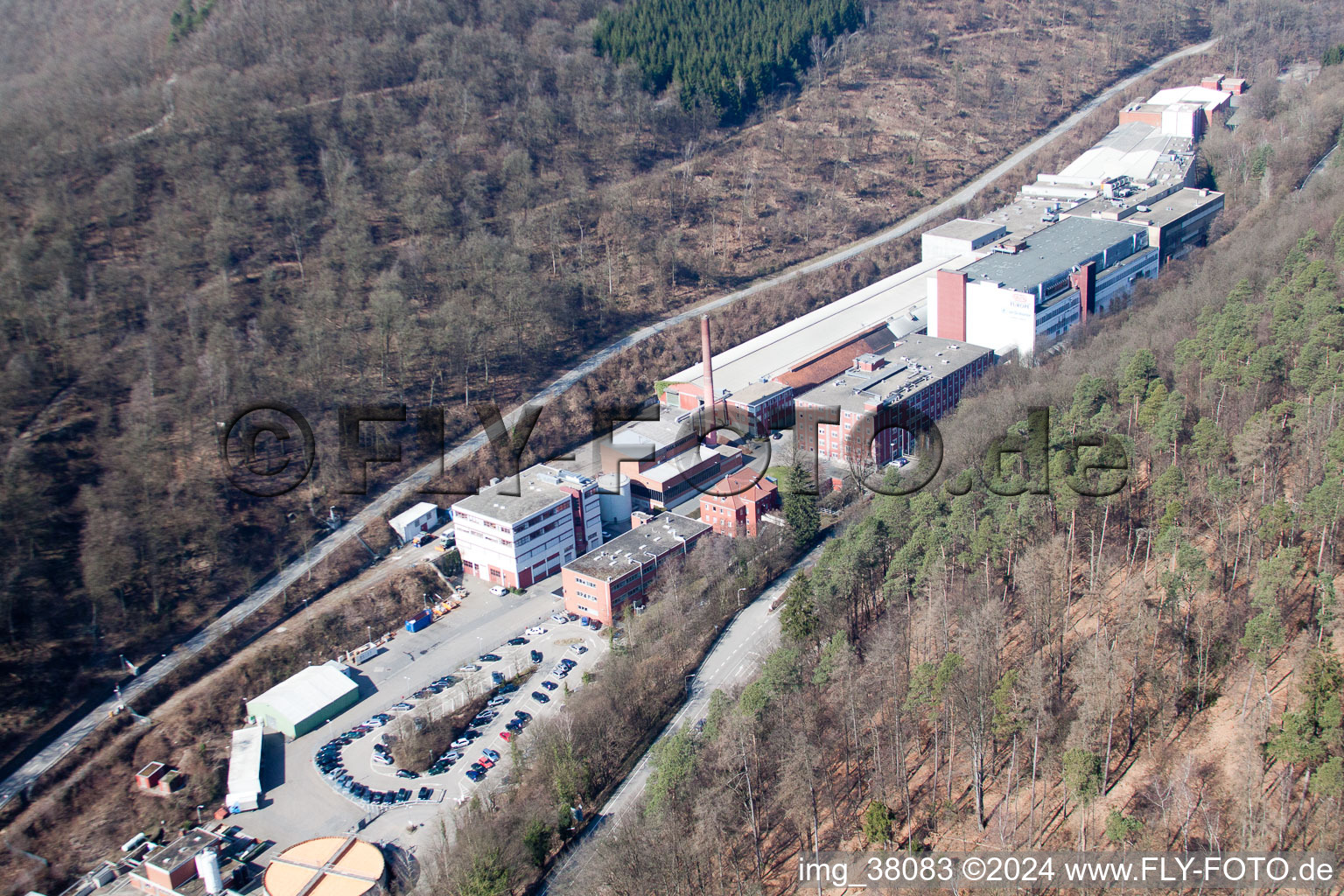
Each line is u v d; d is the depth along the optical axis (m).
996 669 173.62
